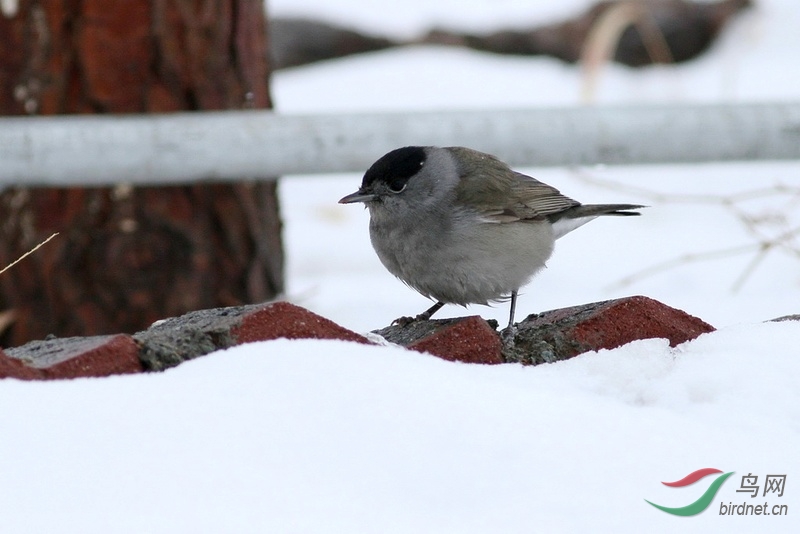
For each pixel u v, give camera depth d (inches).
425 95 958.4
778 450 227.5
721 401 254.4
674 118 505.4
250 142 472.4
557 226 409.1
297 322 257.6
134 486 196.4
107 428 211.9
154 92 515.5
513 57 1059.3
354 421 217.5
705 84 959.6
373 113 484.7
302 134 475.5
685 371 267.7
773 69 979.9
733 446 228.1
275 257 563.8
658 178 785.6
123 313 517.3
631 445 222.4
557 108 501.4
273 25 1045.8
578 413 231.9
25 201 510.3
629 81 973.8
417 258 381.1
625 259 640.4
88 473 199.5
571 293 535.8
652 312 291.0
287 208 785.6
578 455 216.1
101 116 490.0
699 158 511.5
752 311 445.7
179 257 523.2
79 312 513.7
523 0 1104.8
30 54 505.0
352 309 506.6
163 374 234.2
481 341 276.8
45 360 244.2
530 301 511.2
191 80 522.6
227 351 241.6
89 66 506.9
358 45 1056.8
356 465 206.8
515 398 234.5
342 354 239.5
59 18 504.7
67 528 185.5
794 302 459.2
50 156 458.6
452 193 375.6
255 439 211.0
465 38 1066.7
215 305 534.9
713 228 692.7
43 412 215.9
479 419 221.6
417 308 504.1
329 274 652.1
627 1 1025.5
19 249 512.7
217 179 475.8
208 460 204.4
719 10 1021.8
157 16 511.5
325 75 1023.6
